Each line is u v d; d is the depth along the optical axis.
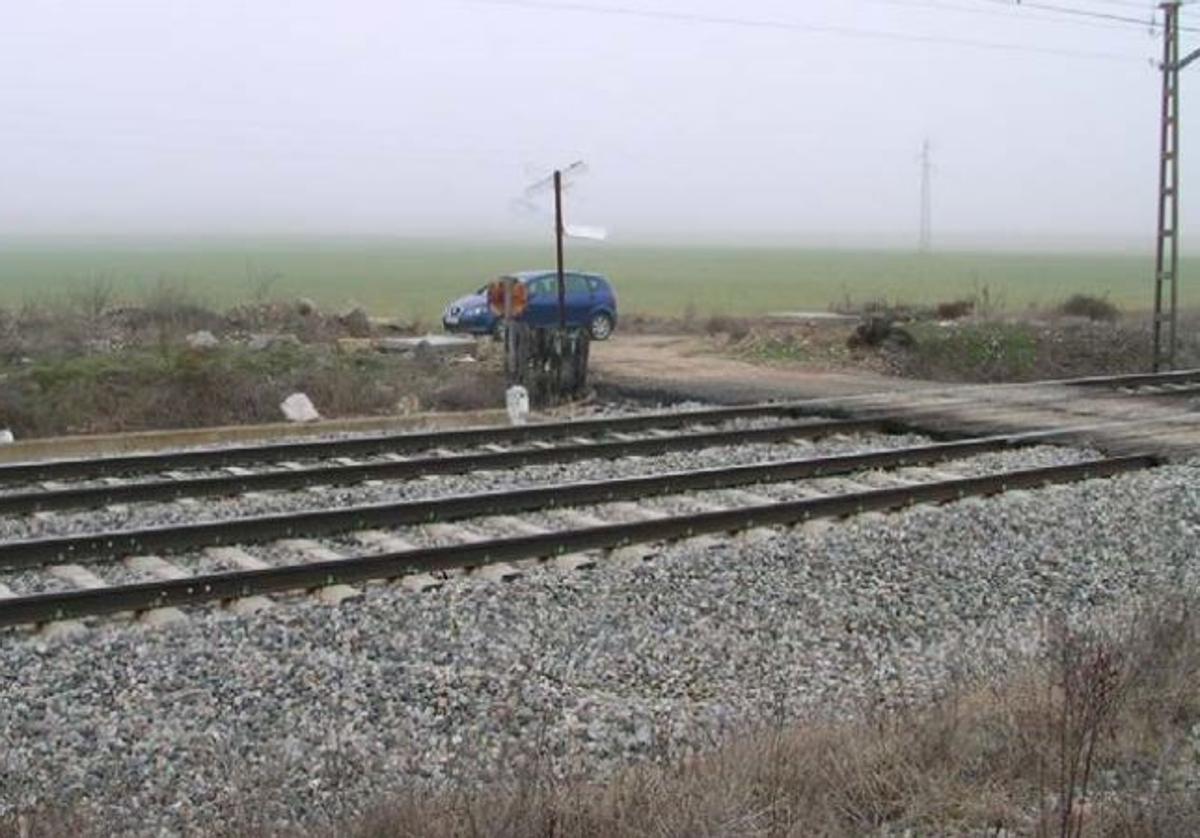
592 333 34.53
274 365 22.73
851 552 12.02
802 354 29.83
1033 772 6.58
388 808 6.23
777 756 6.75
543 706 8.30
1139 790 6.39
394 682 8.67
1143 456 16.83
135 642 9.41
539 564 11.70
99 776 7.23
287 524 12.55
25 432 19.02
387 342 29.00
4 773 7.22
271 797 6.68
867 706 7.91
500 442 18.48
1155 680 7.79
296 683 8.63
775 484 15.54
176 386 20.81
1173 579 11.42
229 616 10.07
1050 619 9.62
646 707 8.31
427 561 11.34
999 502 14.19
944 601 10.88
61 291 55.81
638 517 13.70
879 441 18.92
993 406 21.98
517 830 5.84
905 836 6.00
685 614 10.32
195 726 7.95
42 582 11.18
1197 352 30.45
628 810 6.03
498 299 23.91
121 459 15.95
